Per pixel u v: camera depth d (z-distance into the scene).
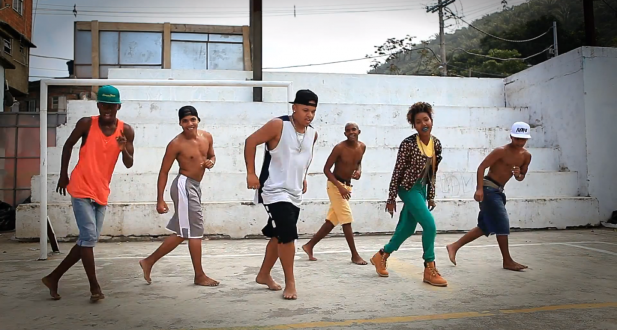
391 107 10.34
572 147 9.37
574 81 9.34
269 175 3.74
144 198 7.73
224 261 5.42
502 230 4.91
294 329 2.97
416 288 4.09
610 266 5.07
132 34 16.44
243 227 7.45
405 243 6.81
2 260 5.50
